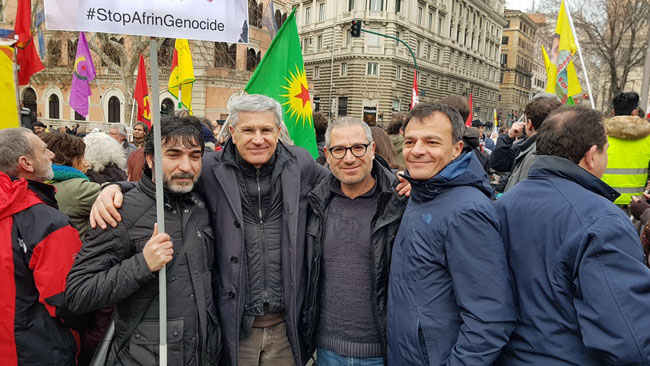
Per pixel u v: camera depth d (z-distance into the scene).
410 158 1.88
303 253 2.31
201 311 2.00
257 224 2.27
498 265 1.67
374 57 36.59
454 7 45.91
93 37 14.82
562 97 4.98
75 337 2.38
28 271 2.05
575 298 1.53
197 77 24.58
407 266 1.85
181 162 1.95
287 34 4.16
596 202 1.57
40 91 28.81
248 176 2.31
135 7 1.69
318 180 2.49
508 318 1.63
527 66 74.19
